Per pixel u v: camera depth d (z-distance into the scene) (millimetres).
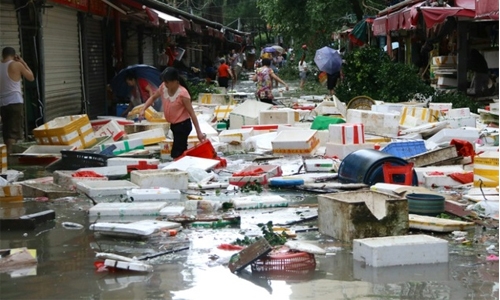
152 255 7242
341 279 6438
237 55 52844
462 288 6176
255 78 25844
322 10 39094
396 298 5941
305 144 13312
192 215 8914
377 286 6250
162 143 13602
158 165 12320
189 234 8062
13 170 12430
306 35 41562
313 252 6914
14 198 9961
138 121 16828
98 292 6141
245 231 8133
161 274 6633
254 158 13547
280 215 8906
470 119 15734
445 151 11742
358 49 24750
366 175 10320
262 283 6352
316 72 44750
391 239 7117
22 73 14305
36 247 7605
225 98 23172
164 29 32188
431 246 6906
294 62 50469
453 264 6875
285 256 6707
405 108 16688
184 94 12477
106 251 7422
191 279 6477
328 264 6895
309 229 8203
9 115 14242
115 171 11680
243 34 74062
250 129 15523
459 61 20672
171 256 7207
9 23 15609
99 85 23391
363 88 23844
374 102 19578
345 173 10758
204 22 42406
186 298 5992
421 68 28297
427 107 17938
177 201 9719
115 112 23422
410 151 12336
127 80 19094
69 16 20016
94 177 11125
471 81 22969
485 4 14289
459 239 7715
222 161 12453
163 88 12703
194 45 46531
